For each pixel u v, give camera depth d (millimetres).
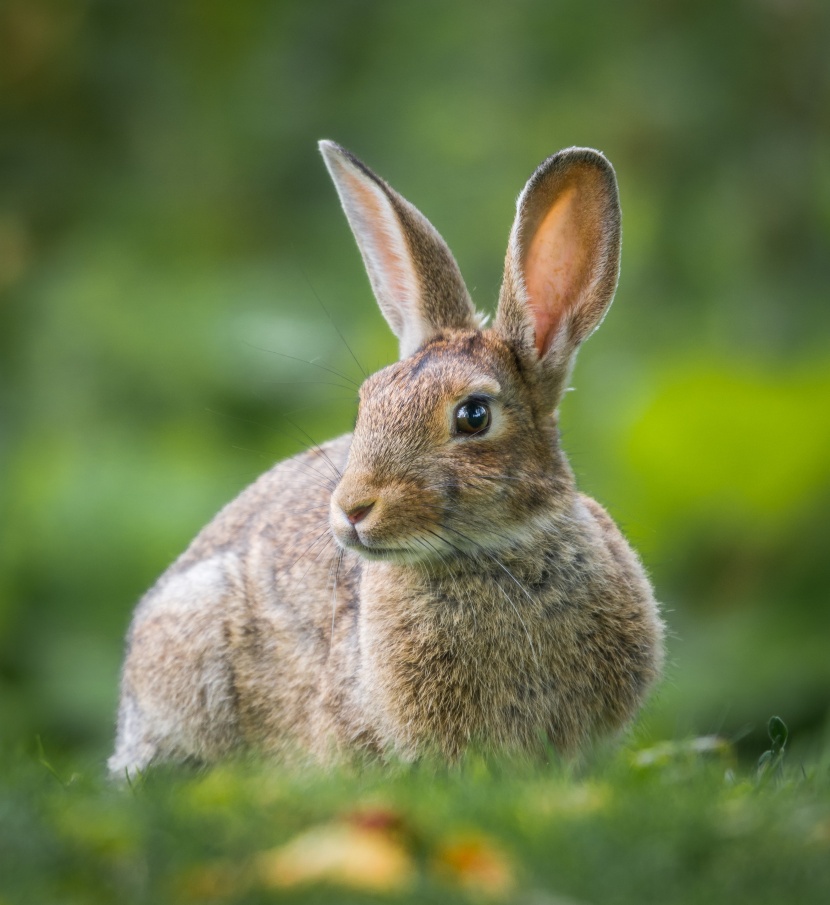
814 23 16562
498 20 17000
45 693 12117
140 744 8242
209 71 17297
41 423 14617
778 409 12516
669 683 9492
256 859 4832
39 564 12789
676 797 5629
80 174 16828
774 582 12570
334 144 8234
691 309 15656
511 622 7129
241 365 14469
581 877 4777
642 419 12859
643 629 7367
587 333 7684
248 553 8031
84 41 17000
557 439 7477
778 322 15414
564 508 7246
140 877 4762
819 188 16469
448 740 7090
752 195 16344
